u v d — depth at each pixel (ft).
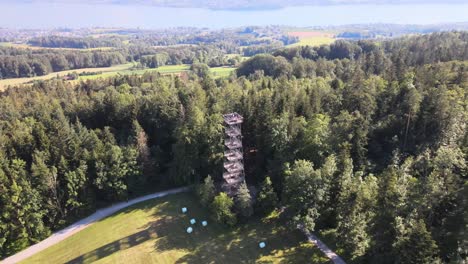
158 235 194.49
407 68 318.65
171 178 247.09
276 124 214.28
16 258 189.57
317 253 165.89
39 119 277.03
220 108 255.91
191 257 174.09
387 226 142.51
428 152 186.70
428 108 217.97
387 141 225.97
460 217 128.47
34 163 221.25
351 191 159.22
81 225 214.48
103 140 252.42
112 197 235.20
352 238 148.36
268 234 184.65
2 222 193.57
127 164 236.02
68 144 236.43
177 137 239.91
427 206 138.41
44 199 209.87
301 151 210.59
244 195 193.57
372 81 264.52
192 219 203.72
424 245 122.52
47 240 203.31
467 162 160.56
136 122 253.24
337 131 211.20
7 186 201.57
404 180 154.61
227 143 202.18
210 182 207.82
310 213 172.14
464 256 121.39
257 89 318.65
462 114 204.23
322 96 264.52
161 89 313.32
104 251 185.78
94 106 292.40
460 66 276.00
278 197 207.10
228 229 192.65
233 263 166.81
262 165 234.38
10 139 235.61
